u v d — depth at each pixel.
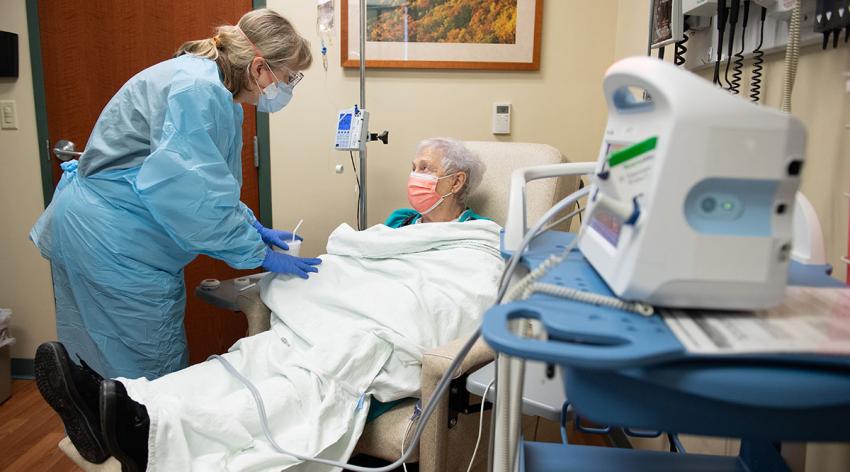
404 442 1.32
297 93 2.35
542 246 0.98
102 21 2.33
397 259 1.67
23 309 2.54
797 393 0.57
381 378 1.39
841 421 0.60
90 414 1.16
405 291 1.53
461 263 1.59
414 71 2.30
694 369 0.58
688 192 0.63
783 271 0.64
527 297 0.72
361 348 1.39
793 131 0.62
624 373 0.60
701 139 0.61
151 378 1.64
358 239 1.69
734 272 0.64
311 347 1.44
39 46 2.34
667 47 1.77
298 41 1.67
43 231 1.66
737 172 0.62
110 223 1.52
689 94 0.62
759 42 1.25
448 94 2.32
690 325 0.64
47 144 2.40
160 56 2.35
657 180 0.63
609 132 0.82
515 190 1.02
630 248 0.67
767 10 1.20
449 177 1.85
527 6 2.21
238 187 1.54
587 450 1.02
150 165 1.40
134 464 1.12
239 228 1.56
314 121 2.37
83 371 1.17
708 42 1.47
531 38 2.23
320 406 1.27
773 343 0.59
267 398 1.23
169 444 1.09
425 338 1.45
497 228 1.73
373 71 2.31
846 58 1.02
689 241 0.63
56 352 1.11
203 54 1.57
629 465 0.97
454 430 1.31
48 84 2.37
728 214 0.64
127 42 2.34
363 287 1.59
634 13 2.05
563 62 2.27
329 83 2.33
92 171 1.55
